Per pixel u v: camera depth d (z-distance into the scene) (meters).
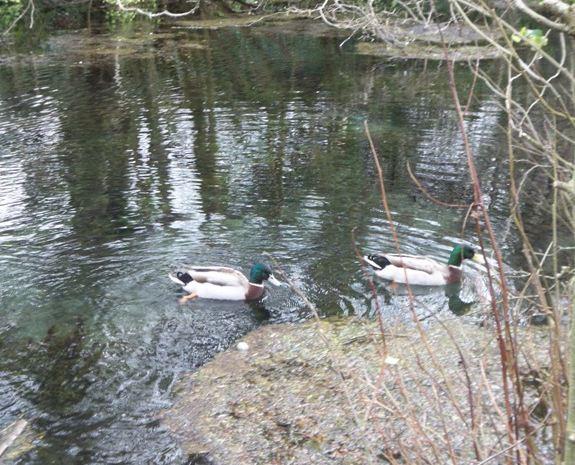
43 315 7.26
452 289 7.77
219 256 8.41
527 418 3.43
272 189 10.56
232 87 17.33
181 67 19.75
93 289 7.74
